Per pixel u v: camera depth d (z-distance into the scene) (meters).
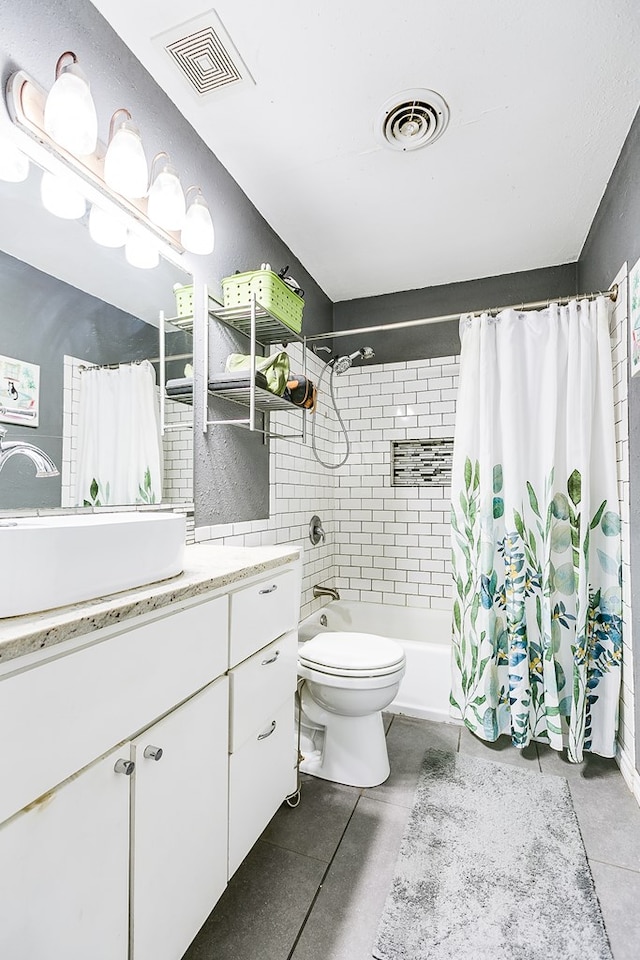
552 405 1.96
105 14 1.27
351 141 1.71
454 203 2.07
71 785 0.68
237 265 1.95
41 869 0.64
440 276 2.77
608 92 1.49
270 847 1.36
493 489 2.04
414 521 2.90
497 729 1.94
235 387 1.69
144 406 1.44
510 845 1.37
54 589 0.73
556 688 1.88
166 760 0.88
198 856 0.98
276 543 2.28
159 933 0.86
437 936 1.08
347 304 3.08
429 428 2.88
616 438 1.88
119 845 0.77
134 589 0.89
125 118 1.19
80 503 1.20
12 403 1.04
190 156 1.64
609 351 1.88
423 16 1.26
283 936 1.09
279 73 1.43
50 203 1.13
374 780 1.66
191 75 1.45
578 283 2.57
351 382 3.06
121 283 1.35
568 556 1.94
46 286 1.13
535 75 1.43
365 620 2.84
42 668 0.64
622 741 1.78
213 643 1.04
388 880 1.25
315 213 2.14
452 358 2.84
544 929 1.10
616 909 1.16
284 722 1.39
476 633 2.02
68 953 0.68
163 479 1.51
